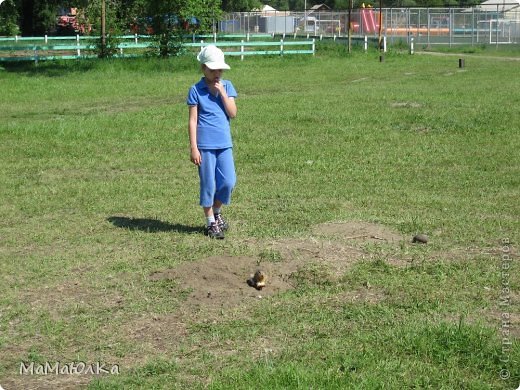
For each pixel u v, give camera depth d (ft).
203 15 125.29
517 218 28.12
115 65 111.86
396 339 17.19
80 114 62.44
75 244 25.53
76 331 18.37
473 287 20.62
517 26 173.06
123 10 136.15
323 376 15.46
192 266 21.99
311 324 18.34
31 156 41.91
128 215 29.19
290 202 30.83
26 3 177.37
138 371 16.24
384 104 63.62
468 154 41.22
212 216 25.86
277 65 118.32
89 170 38.11
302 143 44.93
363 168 37.68
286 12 241.14
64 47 122.42
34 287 21.40
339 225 26.89
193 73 105.91
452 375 15.65
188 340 17.71
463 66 112.06
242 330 18.06
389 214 28.73
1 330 18.60
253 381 15.34
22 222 28.55
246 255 23.36
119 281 21.56
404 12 181.27
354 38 175.52
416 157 40.29
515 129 48.98
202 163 25.35
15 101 73.26
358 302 19.63
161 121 54.60
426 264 22.33
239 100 68.49
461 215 28.53
